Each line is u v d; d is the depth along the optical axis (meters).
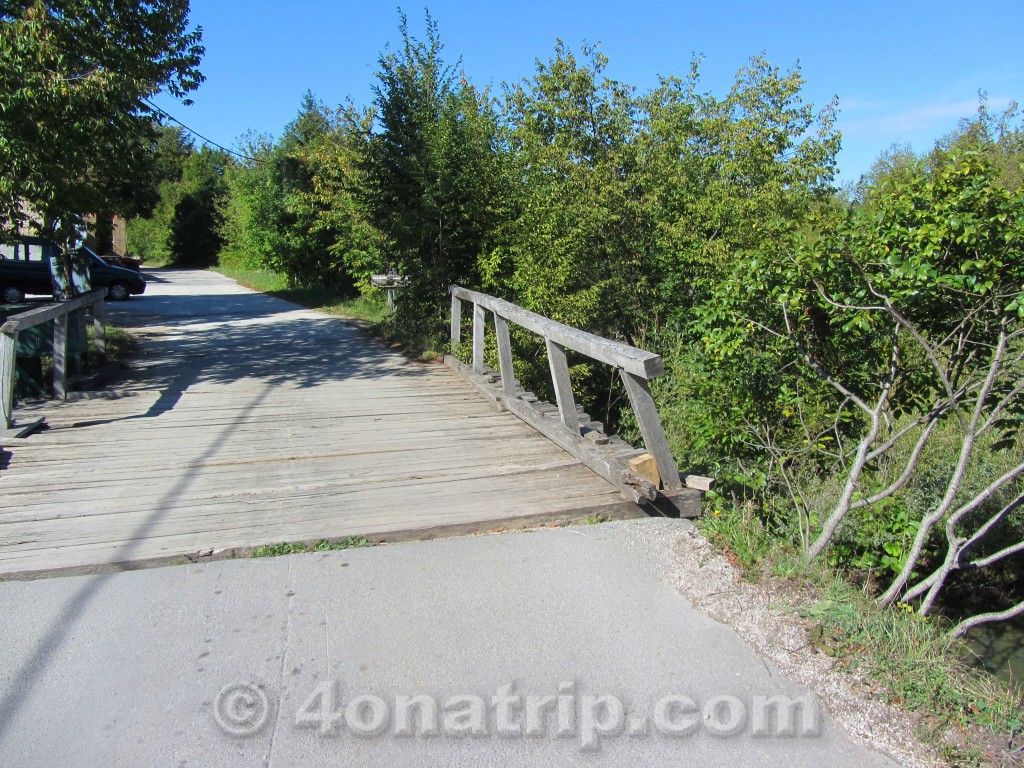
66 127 8.12
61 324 7.80
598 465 5.38
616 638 3.29
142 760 2.54
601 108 11.67
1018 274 4.10
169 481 5.31
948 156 4.36
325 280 27.72
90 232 10.79
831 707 2.86
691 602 3.60
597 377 11.98
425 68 11.16
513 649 3.20
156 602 3.56
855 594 3.89
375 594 3.65
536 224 10.68
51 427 6.80
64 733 2.66
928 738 2.70
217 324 15.28
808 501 5.43
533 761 2.58
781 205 11.29
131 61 8.79
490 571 3.91
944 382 4.19
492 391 8.00
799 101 11.80
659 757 2.60
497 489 5.12
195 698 2.85
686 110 11.70
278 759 2.56
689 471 6.79
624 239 11.59
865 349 5.10
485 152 11.29
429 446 6.24
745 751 2.63
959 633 4.22
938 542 6.43
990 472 6.65
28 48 7.54
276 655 3.13
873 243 4.50
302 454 5.99
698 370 6.56
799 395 5.48
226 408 7.64
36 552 4.04
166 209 57.97
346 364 10.38
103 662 3.07
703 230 11.37
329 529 4.37
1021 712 2.96
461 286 11.01
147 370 9.84
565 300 10.44
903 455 6.88
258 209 29.56
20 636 3.25
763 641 3.25
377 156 11.34
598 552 4.15
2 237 9.33
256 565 3.96
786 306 4.70
